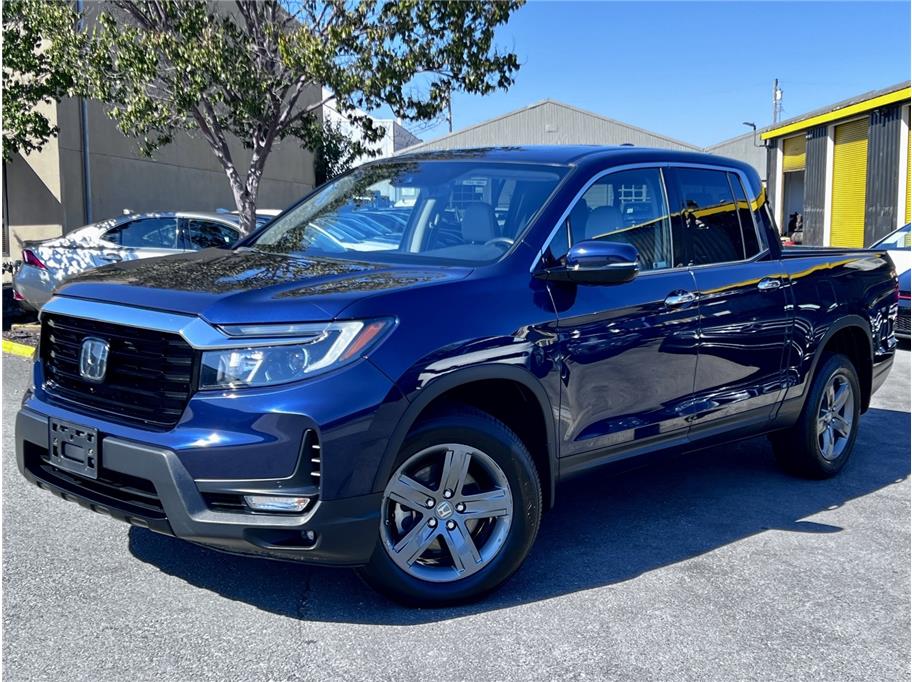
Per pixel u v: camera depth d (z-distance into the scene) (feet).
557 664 9.86
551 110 132.77
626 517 15.03
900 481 17.66
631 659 10.04
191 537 9.81
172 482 9.73
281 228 14.69
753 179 16.25
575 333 12.04
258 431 9.65
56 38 34.17
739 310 14.88
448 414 10.85
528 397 11.62
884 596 12.00
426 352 10.37
